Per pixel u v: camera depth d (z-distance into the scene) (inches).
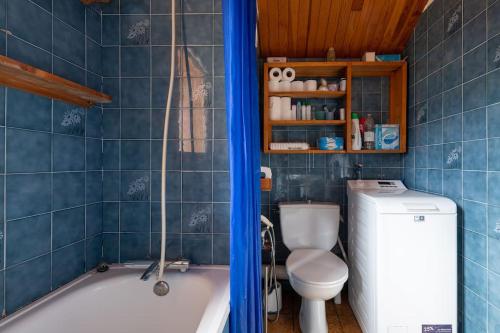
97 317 45.6
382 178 84.7
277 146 80.8
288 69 80.0
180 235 52.7
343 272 60.8
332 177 86.0
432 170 67.1
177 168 52.5
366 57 78.6
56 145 43.2
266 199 87.0
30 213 38.9
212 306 38.1
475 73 52.8
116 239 53.7
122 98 53.1
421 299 55.4
